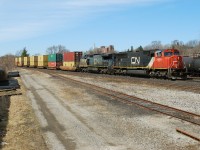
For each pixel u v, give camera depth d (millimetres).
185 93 24469
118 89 29375
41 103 21797
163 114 16297
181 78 37781
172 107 18125
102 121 15250
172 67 36969
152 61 40906
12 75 51875
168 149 10578
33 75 56188
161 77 39594
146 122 14688
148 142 11453
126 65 48125
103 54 57906
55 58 81938
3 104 21172
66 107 19844
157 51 39844
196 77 42281
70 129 13859
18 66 121812
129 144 11312
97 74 56438
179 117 15289
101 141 11820
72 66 71125
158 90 27359
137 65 44656
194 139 11594
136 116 16141
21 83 38625
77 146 11289
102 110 18281
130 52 46969
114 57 53031
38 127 14227
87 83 35625
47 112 18203
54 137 12570
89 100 22500
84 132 13250
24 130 13633
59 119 16062
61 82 38594
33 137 12500
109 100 22125
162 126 13812
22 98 24312
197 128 13234
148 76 42875
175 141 11461
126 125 14195
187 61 42000
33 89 31688
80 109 18922
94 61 61812
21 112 18000
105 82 37938
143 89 28797
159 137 12062
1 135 12781
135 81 36812
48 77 49219
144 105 19469
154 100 21766
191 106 18812
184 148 10602
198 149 10438
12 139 12195
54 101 22625
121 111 17703
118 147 11008
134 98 22734
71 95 25625
